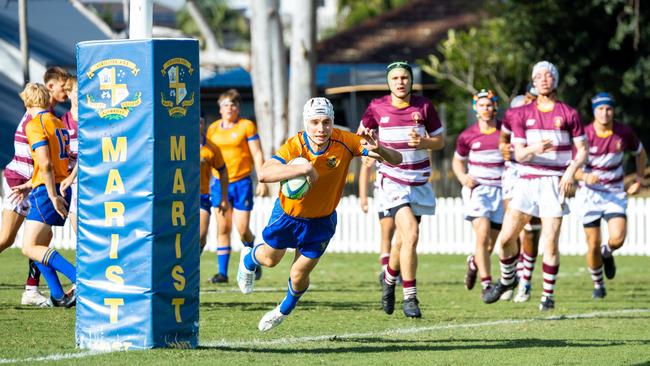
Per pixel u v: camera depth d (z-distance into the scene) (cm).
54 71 4100
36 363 2639
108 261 2844
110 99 2828
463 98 12475
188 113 2864
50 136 3781
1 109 9994
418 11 16825
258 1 9644
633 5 10944
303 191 2983
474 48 12331
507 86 12506
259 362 2728
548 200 4306
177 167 2845
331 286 5450
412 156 3941
